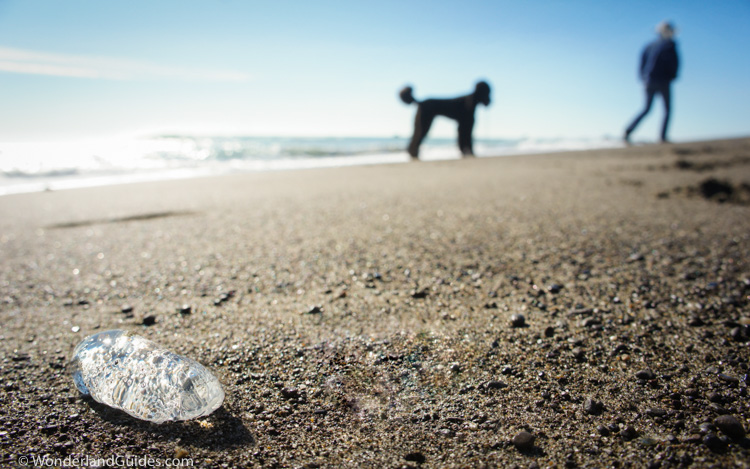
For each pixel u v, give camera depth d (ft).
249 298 4.88
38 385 3.34
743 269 5.35
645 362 3.51
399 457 2.65
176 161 23.85
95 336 3.38
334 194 11.50
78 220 9.11
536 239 6.83
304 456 2.66
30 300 4.98
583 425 2.85
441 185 12.75
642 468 2.47
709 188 10.17
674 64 27.30
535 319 4.25
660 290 4.82
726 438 2.65
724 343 3.72
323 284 5.23
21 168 19.31
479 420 2.94
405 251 6.35
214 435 2.83
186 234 7.66
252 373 3.48
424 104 23.12
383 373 3.47
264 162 23.57
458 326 4.15
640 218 8.05
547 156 22.81
